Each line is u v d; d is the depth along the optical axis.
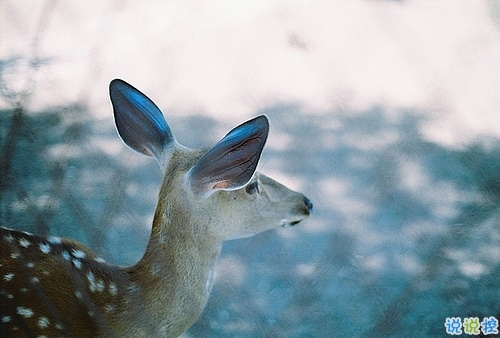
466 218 8.02
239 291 7.16
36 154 8.51
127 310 4.96
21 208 7.37
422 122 9.55
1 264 4.81
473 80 10.21
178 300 5.02
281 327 6.83
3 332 4.77
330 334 6.75
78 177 8.38
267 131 4.49
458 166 8.77
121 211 7.99
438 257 7.54
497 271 7.35
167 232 4.98
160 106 10.23
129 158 8.72
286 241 7.76
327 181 8.63
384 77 10.50
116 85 5.13
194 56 11.21
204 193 4.82
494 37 10.93
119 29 11.84
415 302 7.04
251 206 5.10
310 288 7.20
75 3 12.44
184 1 12.50
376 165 8.84
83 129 9.20
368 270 7.39
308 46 11.20
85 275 4.94
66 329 4.82
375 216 8.11
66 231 7.64
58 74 10.45
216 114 10.05
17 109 8.45
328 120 9.79
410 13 11.66
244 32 11.80
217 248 5.15
